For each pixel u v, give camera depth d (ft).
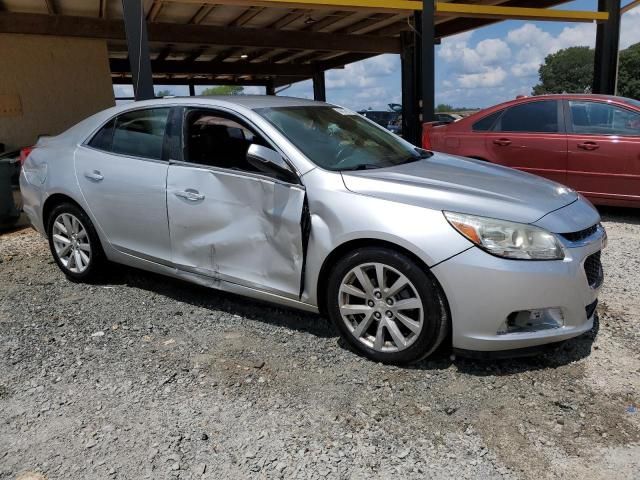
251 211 11.72
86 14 39.09
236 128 12.45
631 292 14.17
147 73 21.33
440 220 9.86
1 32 35.96
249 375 10.46
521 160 22.79
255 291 11.99
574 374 10.24
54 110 39.19
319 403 9.51
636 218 22.29
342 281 10.81
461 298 9.64
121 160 13.89
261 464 8.03
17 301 14.48
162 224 13.14
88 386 10.18
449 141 24.68
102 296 14.65
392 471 7.86
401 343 10.37
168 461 8.12
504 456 8.11
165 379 10.35
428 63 29.35
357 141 13.24
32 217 16.37
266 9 38.99
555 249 9.80
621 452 8.13
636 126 20.68
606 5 35.14
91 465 8.07
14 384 10.30
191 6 37.86
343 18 43.37
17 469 8.02
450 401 9.48
